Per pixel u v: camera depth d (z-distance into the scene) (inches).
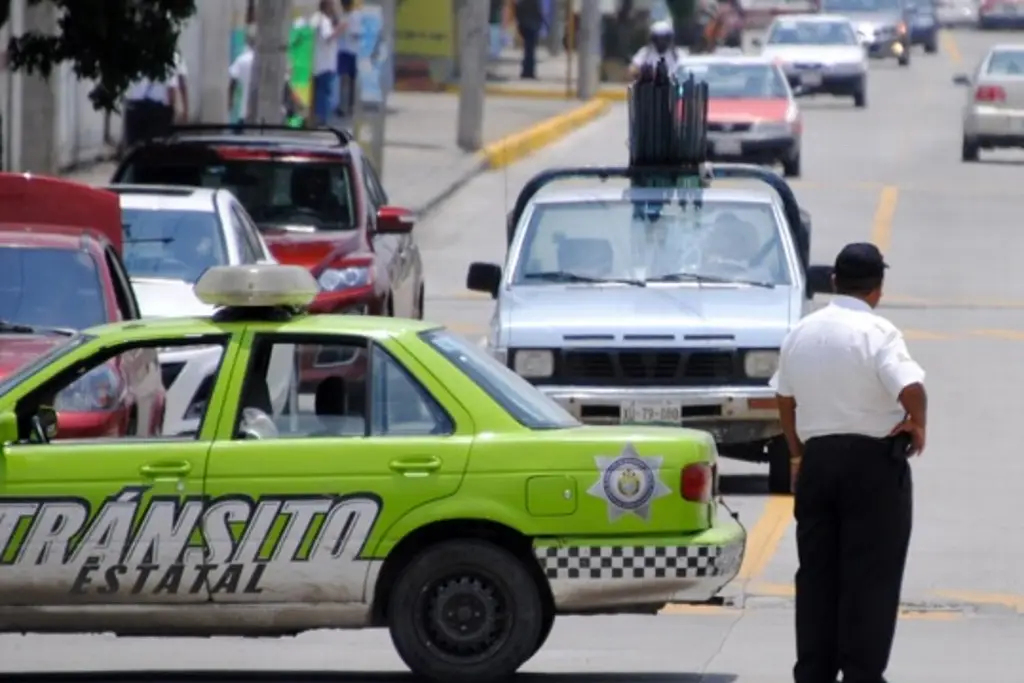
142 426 1754.4
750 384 2059.5
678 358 2060.8
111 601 1323.8
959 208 4601.4
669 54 5167.3
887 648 1255.5
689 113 2319.1
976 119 5452.8
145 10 2583.7
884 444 1253.1
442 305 3363.7
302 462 1322.6
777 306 2118.6
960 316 3324.3
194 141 2632.9
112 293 1850.4
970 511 2060.8
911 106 7022.6
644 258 2202.3
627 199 2249.0
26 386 1357.0
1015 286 3636.8
